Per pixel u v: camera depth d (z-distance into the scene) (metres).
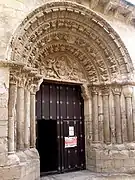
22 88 5.70
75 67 7.52
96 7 7.04
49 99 7.02
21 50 5.54
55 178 6.33
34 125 6.10
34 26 5.91
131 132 7.24
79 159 7.34
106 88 7.39
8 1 5.37
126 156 6.95
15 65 5.20
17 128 5.47
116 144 7.15
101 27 6.98
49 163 6.84
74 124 7.43
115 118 7.31
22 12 5.56
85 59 7.50
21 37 5.47
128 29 7.77
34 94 6.25
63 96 7.36
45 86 7.02
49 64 6.93
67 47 7.18
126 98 7.35
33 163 5.57
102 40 7.21
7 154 4.80
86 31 7.02
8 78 5.07
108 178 6.32
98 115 7.44
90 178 6.31
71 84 7.50
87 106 7.59
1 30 5.16
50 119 6.91
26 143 5.70
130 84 7.28
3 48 5.12
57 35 6.74
